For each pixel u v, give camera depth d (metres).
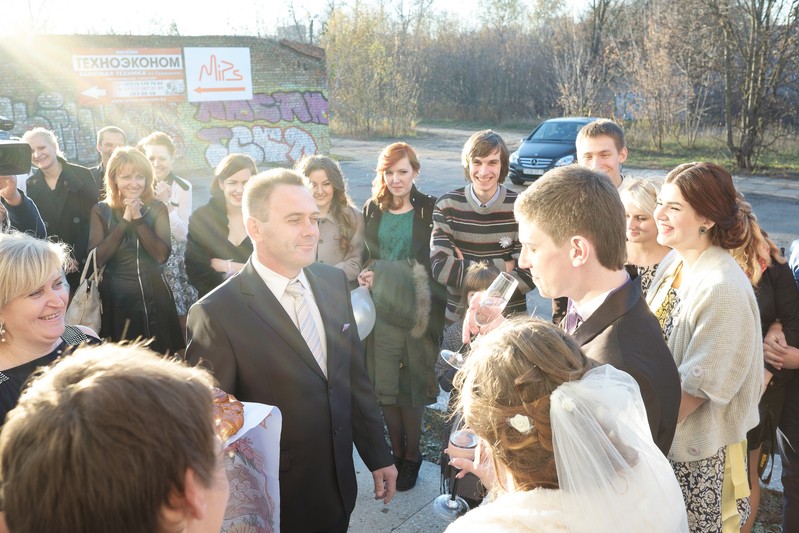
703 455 1.98
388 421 3.45
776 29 15.73
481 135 3.46
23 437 0.79
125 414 0.79
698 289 2.02
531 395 1.17
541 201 1.66
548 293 1.73
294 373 2.12
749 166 16.73
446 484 2.95
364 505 3.24
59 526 0.77
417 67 34.09
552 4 34.19
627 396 1.22
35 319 1.97
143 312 3.75
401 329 3.40
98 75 16.45
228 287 2.15
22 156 2.89
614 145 3.48
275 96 19.39
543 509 1.14
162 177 4.64
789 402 2.61
